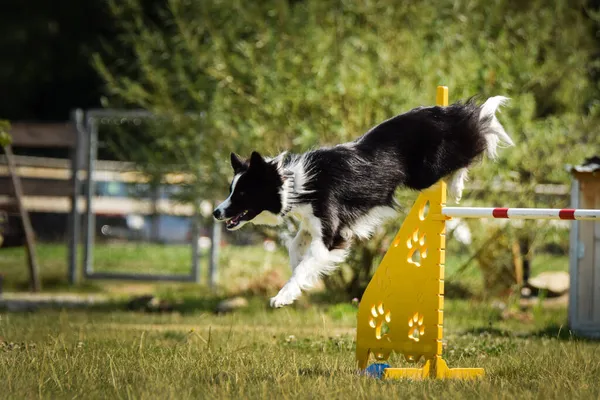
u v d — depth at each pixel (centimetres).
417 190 791
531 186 1446
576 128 1479
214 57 1495
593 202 1195
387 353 788
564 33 1560
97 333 1056
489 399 648
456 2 1547
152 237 2505
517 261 1531
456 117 804
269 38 1497
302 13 1530
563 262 2014
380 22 1524
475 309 1414
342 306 1355
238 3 1518
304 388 679
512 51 1559
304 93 1430
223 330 1123
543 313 1403
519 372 789
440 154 790
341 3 1598
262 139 1432
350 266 1465
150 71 1545
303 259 763
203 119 1462
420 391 680
